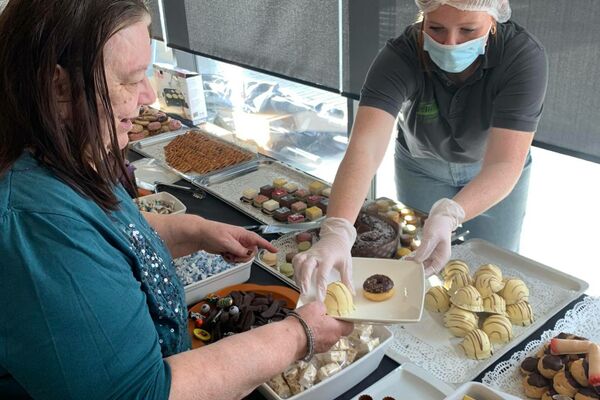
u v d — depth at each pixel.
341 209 1.21
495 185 1.23
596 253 2.30
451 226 1.18
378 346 1.00
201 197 1.82
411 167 1.75
